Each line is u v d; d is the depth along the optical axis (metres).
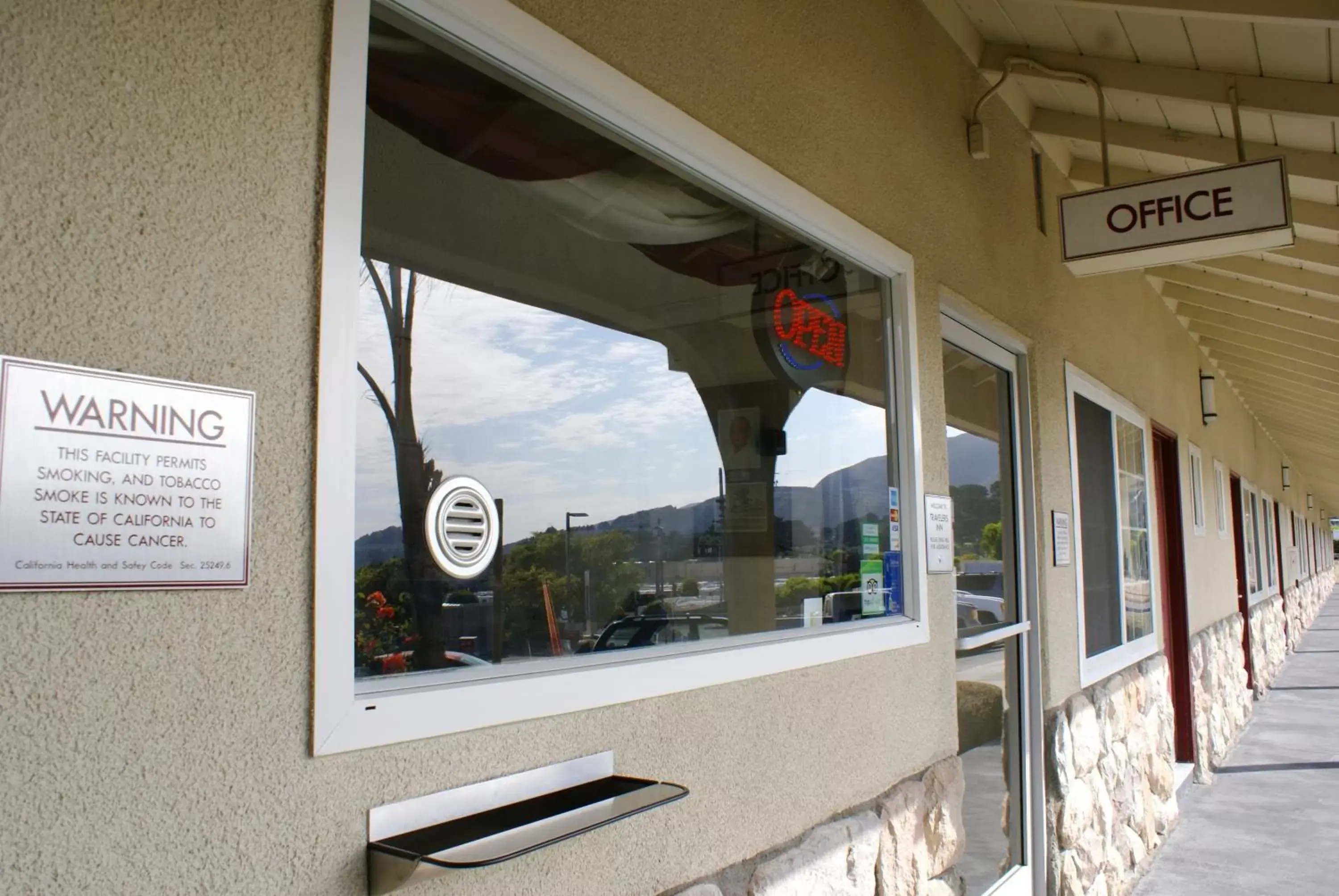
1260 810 6.03
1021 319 3.73
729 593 2.00
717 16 1.98
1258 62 3.05
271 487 1.08
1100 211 3.36
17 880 0.86
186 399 1.01
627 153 1.86
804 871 1.96
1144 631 5.51
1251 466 12.25
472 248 1.49
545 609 1.53
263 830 1.04
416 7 1.34
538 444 1.58
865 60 2.60
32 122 0.91
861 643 2.30
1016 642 3.67
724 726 1.79
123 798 0.94
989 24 3.23
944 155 3.08
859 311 2.63
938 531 2.78
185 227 1.02
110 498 0.94
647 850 1.57
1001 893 3.15
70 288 0.93
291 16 1.14
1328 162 3.58
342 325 1.18
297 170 1.14
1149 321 6.39
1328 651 16.44
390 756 1.18
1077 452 4.45
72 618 0.91
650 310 1.91
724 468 2.04
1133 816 4.76
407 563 1.29
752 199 2.14
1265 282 5.66
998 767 3.35
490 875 1.29
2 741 0.86
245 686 1.04
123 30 0.98
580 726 1.46
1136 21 2.96
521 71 1.55
